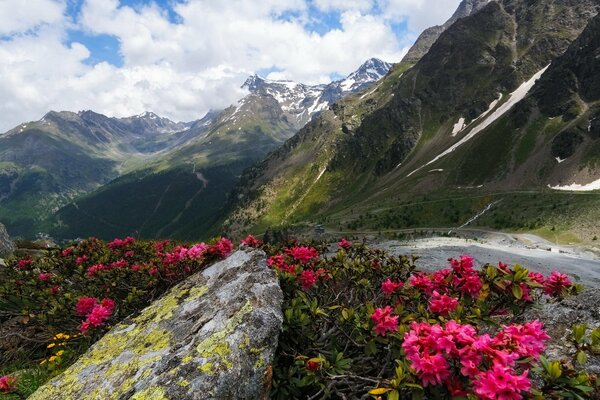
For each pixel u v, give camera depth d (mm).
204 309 6355
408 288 7000
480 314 5727
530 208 143750
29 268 13312
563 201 139625
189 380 4754
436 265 41312
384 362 5801
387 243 97938
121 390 5094
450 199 190500
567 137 196875
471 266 6617
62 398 5602
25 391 7633
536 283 5793
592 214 115312
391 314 5992
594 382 4348
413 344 4426
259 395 4898
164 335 6121
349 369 5766
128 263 12430
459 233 129375
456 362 4285
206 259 8961
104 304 8844
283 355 5781
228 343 5172
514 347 4156
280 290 6410
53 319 9742
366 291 8336
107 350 6496
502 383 3645
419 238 117000
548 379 4184
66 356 8797
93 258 13492
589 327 6398
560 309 7109
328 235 160375
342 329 6035
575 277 58031
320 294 7957
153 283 9805
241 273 7086
